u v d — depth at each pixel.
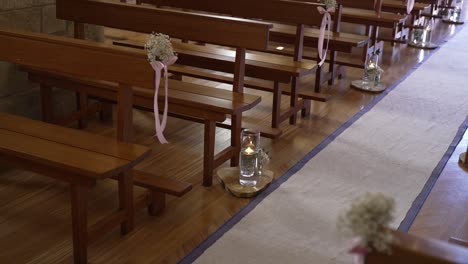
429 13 9.68
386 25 6.19
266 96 5.39
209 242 2.94
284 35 5.57
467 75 6.46
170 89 3.63
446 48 7.78
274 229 3.08
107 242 2.91
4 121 3.00
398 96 5.55
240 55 3.67
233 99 3.51
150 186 3.11
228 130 4.48
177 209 3.26
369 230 1.34
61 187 3.48
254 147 3.46
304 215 3.23
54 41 2.97
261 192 3.47
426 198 3.51
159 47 2.69
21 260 2.75
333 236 3.04
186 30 3.83
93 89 3.82
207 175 3.52
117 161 2.59
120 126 2.87
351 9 6.80
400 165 3.98
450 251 1.35
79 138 2.83
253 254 2.85
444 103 5.41
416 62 6.93
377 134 4.54
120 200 2.93
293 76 4.23
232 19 3.65
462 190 3.64
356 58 6.75
